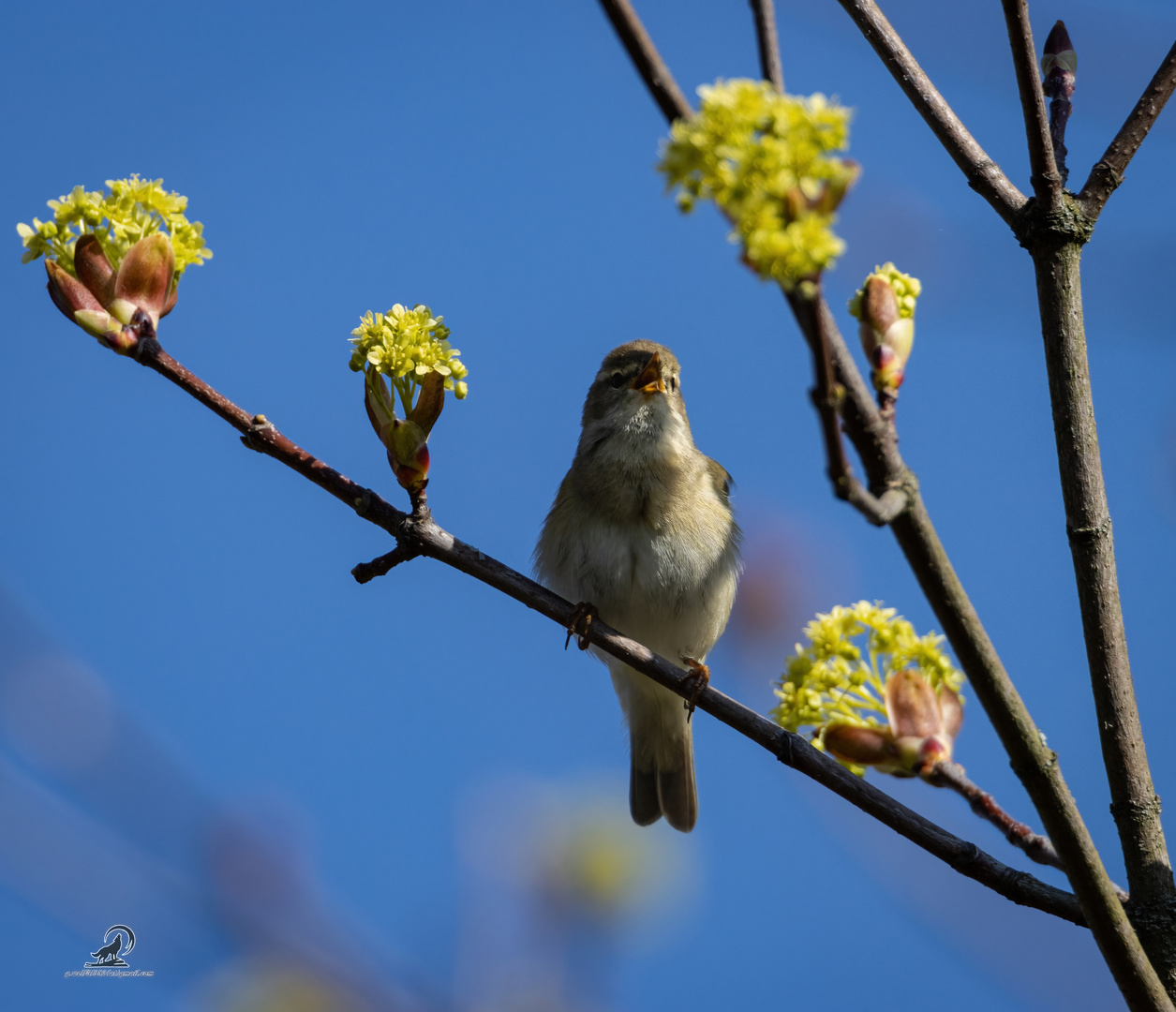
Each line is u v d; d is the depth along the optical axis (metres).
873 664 5.54
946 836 5.57
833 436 3.62
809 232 3.14
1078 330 5.40
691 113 3.72
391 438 6.02
